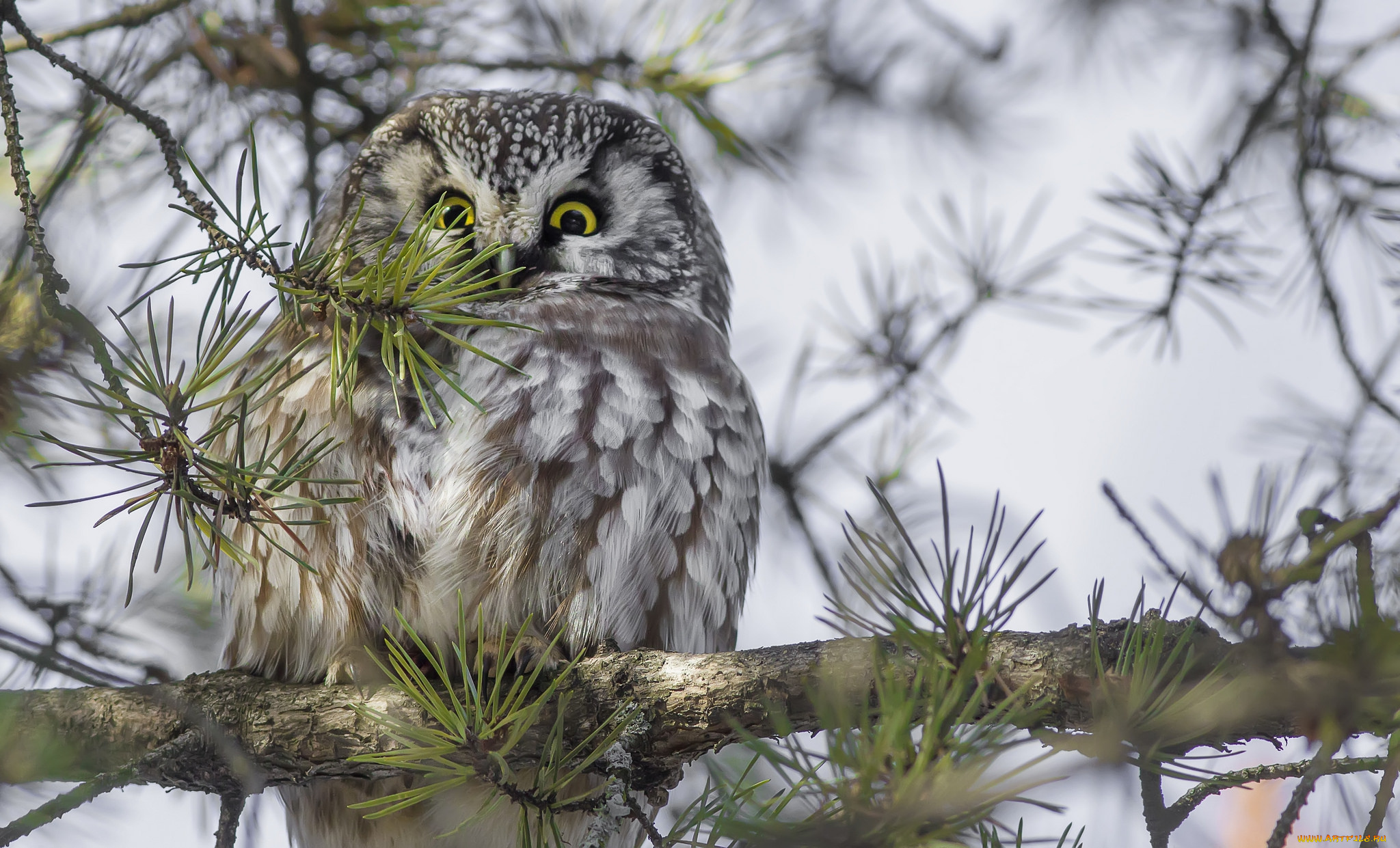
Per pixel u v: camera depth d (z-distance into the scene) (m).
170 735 6.21
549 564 7.17
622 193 9.24
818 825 4.17
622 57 9.95
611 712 6.02
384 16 9.63
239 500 5.04
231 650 7.59
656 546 7.45
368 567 7.10
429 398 7.21
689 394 7.76
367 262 8.68
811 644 5.88
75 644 5.97
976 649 4.33
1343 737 4.24
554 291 8.63
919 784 4.15
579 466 7.27
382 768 6.36
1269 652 4.37
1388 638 4.17
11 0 5.56
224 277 5.17
